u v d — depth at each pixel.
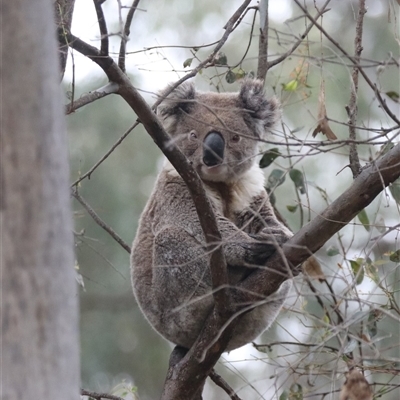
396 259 8.71
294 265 7.87
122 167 20.36
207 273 9.23
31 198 4.82
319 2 17.64
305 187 9.56
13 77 4.85
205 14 20.81
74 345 4.93
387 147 8.79
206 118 9.96
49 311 4.83
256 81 10.38
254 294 7.60
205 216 7.36
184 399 8.35
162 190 9.98
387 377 13.97
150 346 20.98
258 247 8.41
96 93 6.81
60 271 4.88
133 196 19.98
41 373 4.80
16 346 4.79
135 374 20.69
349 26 20.64
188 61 9.27
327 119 7.28
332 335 6.56
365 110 17.97
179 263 9.39
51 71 4.95
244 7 9.05
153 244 9.80
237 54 19.89
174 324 9.52
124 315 20.81
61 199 4.91
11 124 4.84
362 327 8.16
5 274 4.80
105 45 6.65
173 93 10.05
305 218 18.56
